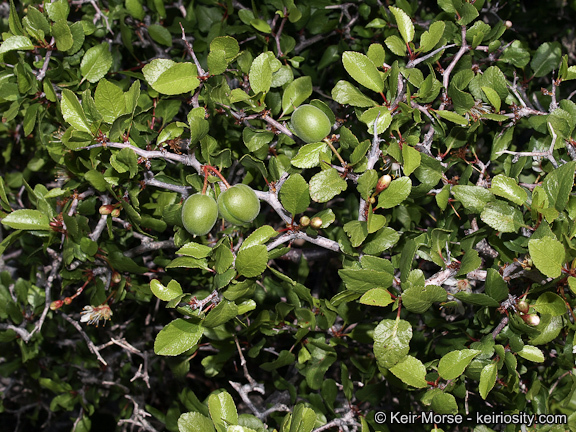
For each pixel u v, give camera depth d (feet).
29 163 13.71
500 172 12.08
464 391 9.14
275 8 12.78
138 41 13.42
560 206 8.27
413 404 12.67
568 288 8.80
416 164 8.46
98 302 10.94
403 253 8.45
